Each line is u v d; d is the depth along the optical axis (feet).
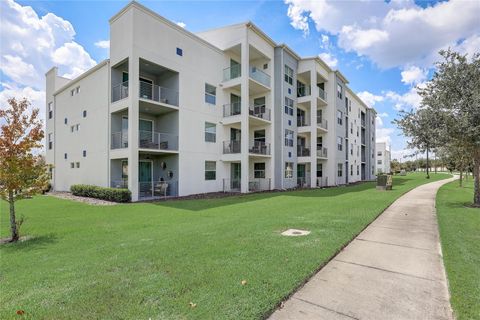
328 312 10.32
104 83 56.44
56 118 76.48
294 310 10.49
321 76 87.66
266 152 70.33
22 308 10.85
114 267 14.92
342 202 40.04
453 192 55.36
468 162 52.65
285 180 74.28
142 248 18.42
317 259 15.31
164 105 52.54
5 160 22.40
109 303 11.04
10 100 23.50
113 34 53.62
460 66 33.99
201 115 61.05
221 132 66.44
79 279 13.43
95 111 59.21
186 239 20.33
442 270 14.19
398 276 13.50
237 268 14.17
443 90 34.96
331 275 13.67
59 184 73.56
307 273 13.46
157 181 56.65
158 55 52.60
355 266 14.85
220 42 67.92
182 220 29.07
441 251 17.22
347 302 11.04
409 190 59.72
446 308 10.53
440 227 23.34
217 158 64.90
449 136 34.01
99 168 57.26
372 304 10.87
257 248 17.49
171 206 40.52
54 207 40.91
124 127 56.65
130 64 48.11
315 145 80.53
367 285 12.53
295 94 80.89
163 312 10.27
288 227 23.49
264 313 10.09
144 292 11.86
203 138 61.36
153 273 13.93
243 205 40.24
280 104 73.05
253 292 11.59
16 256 17.78
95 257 16.88
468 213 30.25
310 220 26.30
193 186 58.39
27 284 13.04
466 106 32.76
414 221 26.43
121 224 27.66
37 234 24.02
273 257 15.71
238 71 67.31
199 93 60.85
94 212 35.83
